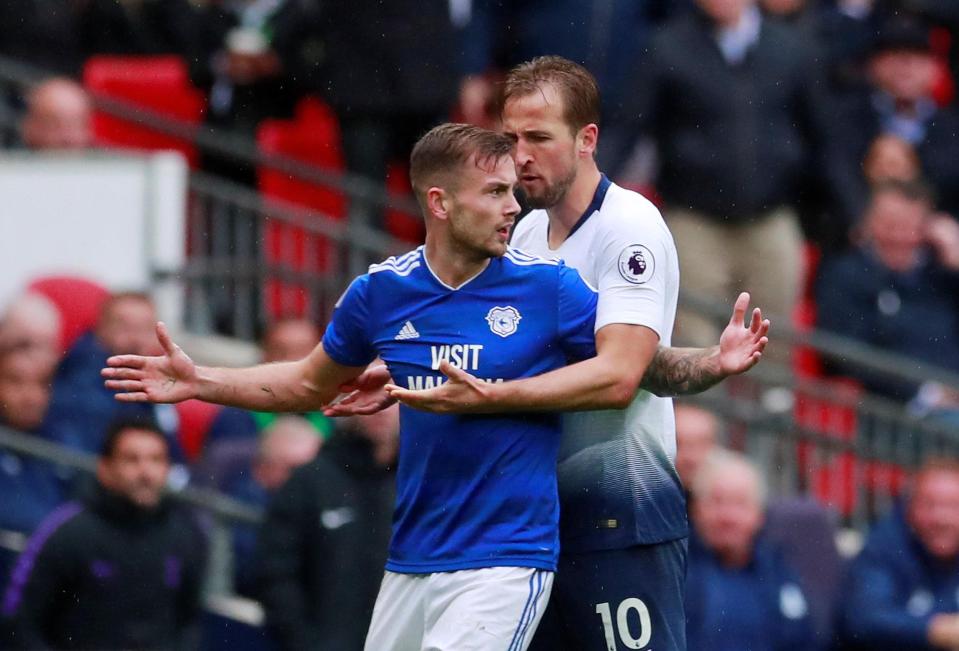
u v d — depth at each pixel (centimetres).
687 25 3906
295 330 3612
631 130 3903
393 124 4234
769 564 3266
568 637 2083
